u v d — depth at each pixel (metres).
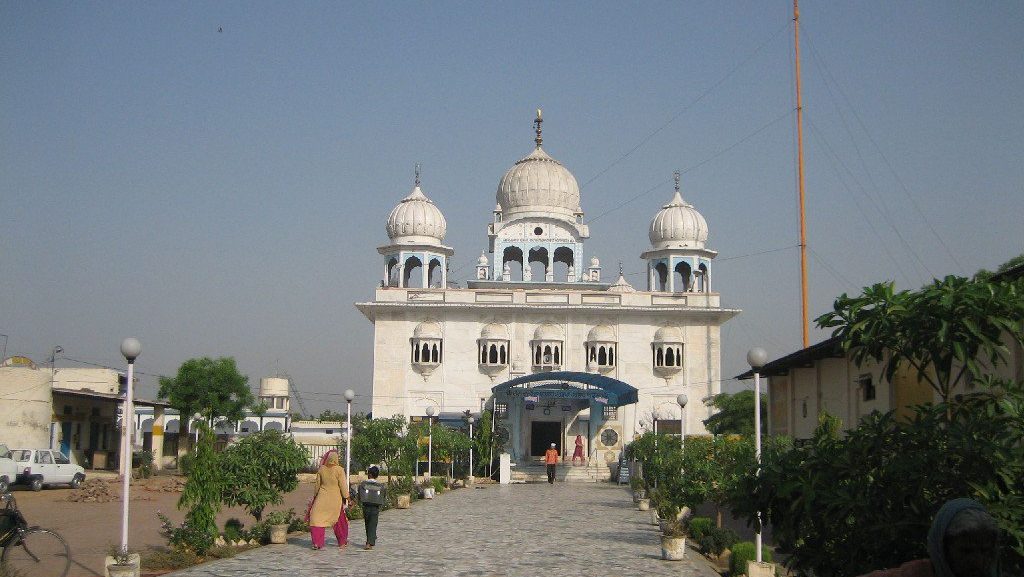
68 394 53.00
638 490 39.88
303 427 77.56
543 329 64.69
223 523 30.12
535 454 63.72
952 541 5.12
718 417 61.25
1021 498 9.51
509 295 66.00
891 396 25.03
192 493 21.33
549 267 71.75
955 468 10.08
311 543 24.05
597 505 38.47
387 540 24.98
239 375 62.31
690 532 26.33
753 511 11.88
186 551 20.77
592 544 24.56
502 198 74.00
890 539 10.12
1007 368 18.48
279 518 24.12
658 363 64.81
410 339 65.00
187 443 62.88
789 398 34.88
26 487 43.69
